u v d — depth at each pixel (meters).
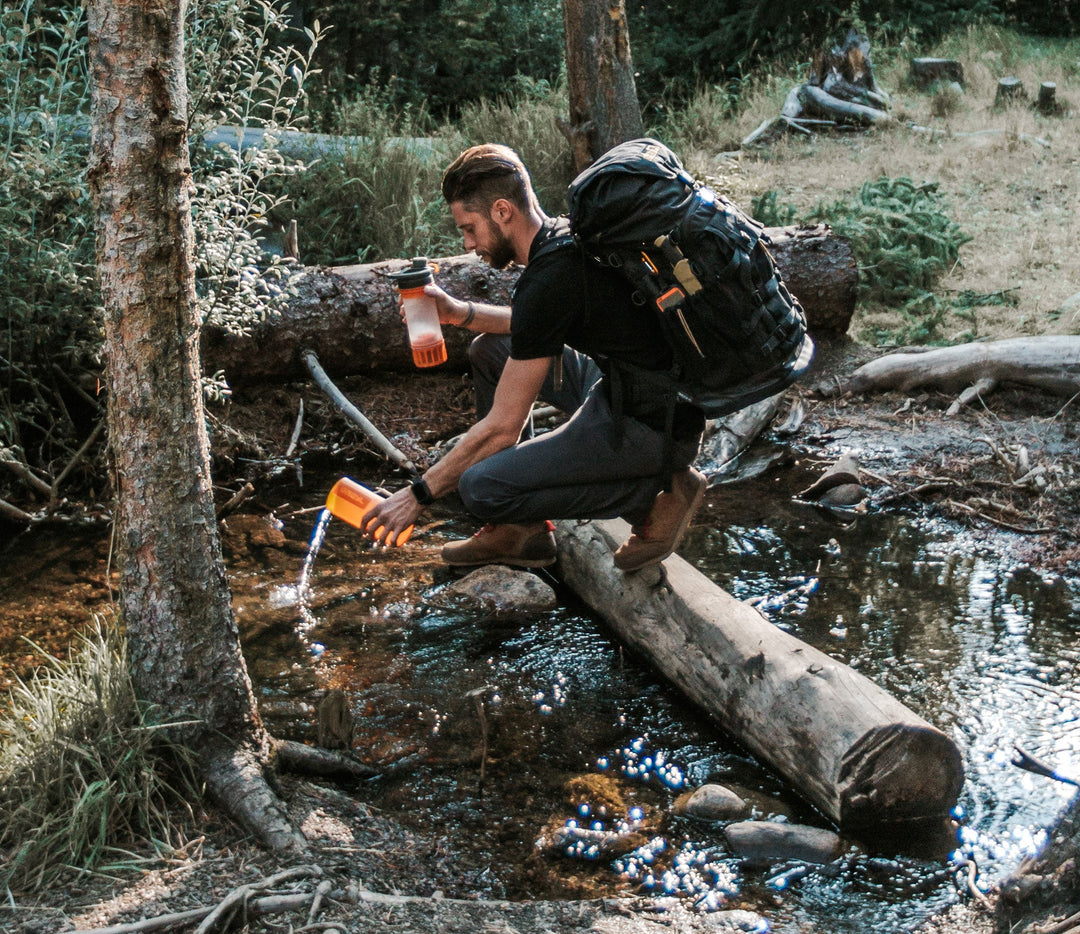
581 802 2.88
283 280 5.55
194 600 2.62
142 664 2.64
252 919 2.25
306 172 7.38
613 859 2.65
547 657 3.64
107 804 2.48
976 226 7.97
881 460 5.23
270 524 4.66
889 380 5.89
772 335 2.58
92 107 2.39
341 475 5.21
